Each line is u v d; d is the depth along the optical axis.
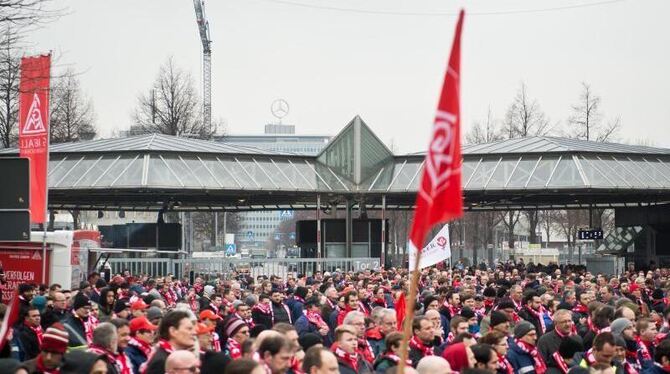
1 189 23.84
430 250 35.19
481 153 58.34
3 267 30.00
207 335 14.05
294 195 59.34
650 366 15.90
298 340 15.10
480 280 37.78
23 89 28.89
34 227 50.12
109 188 53.66
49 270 30.48
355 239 60.12
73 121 71.44
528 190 56.53
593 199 66.06
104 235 60.62
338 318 21.38
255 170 57.06
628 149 60.88
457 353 13.04
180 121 80.69
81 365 10.90
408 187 58.72
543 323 22.36
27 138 29.48
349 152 58.91
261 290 29.36
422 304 23.84
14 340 16.11
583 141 62.53
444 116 8.91
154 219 109.19
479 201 67.12
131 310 18.42
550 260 90.44
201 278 39.66
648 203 67.19
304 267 51.72
